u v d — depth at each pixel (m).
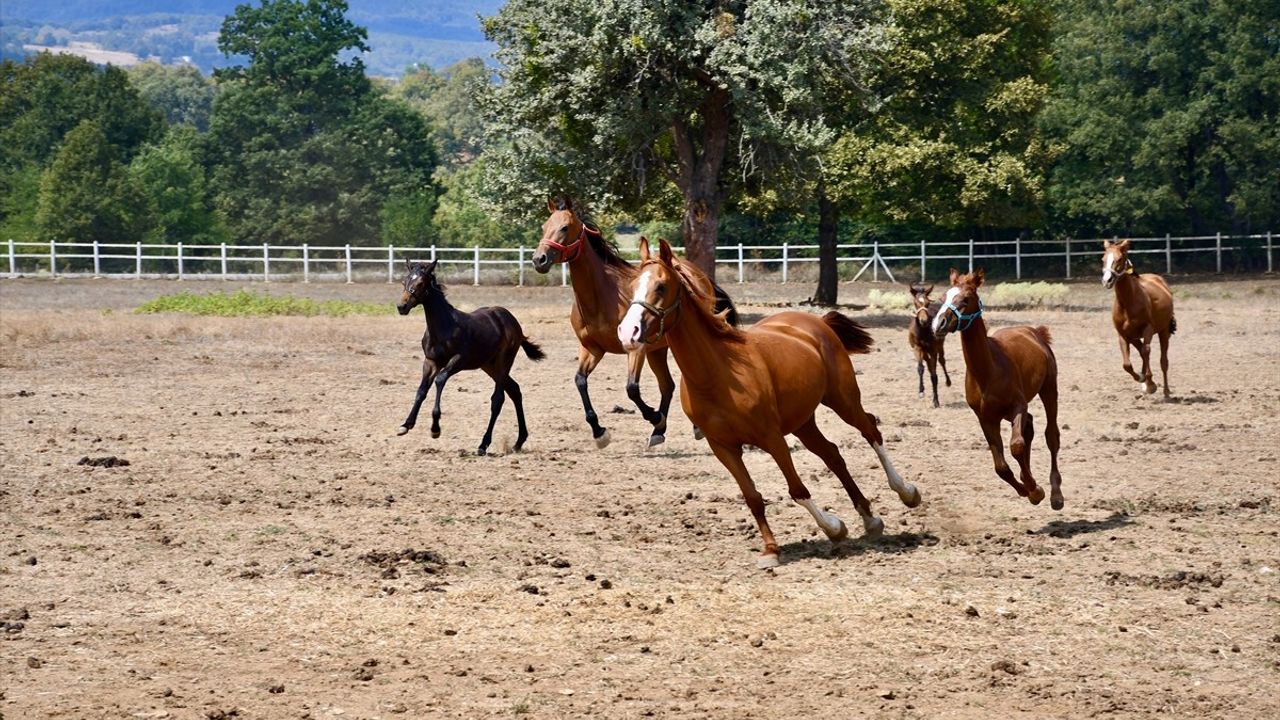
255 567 8.51
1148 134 51.19
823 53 28.41
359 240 76.62
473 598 7.75
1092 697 6.00
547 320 31.19
